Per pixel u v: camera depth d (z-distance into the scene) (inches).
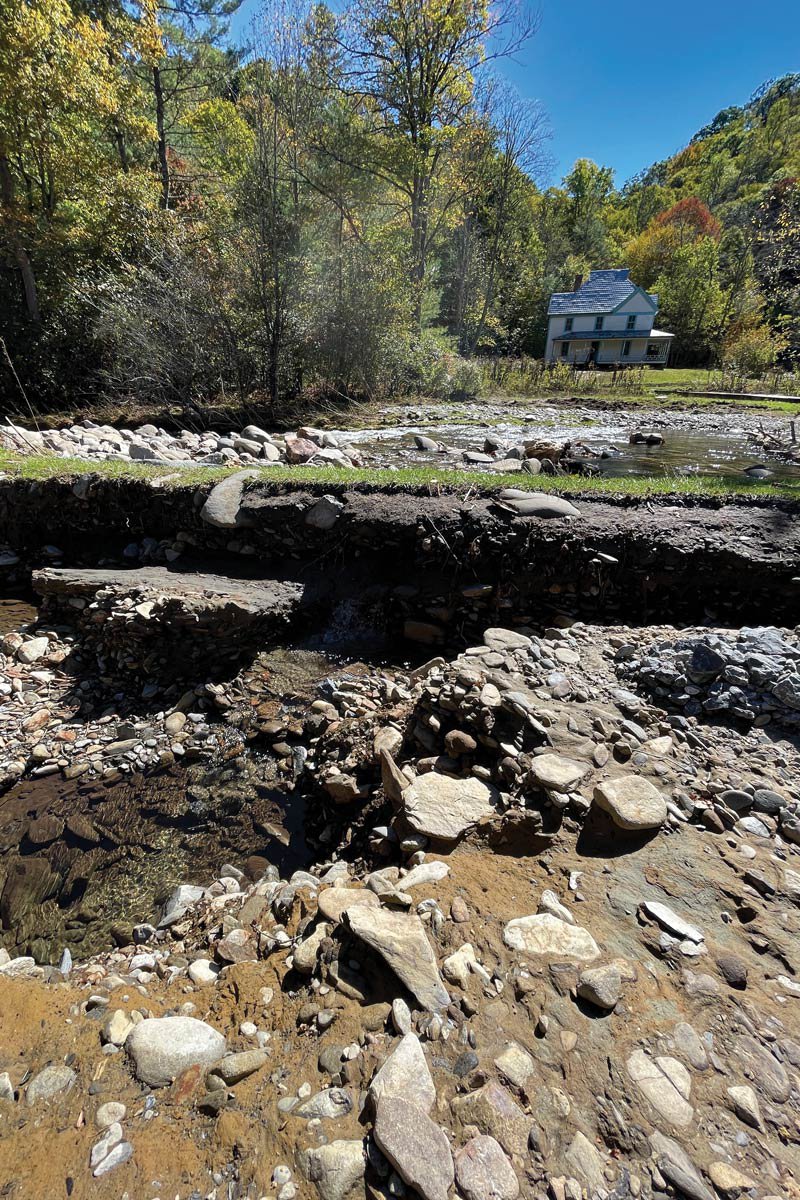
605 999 58.7
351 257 477.1
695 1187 44.9
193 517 205.6
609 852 80.2
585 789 89.0
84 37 420.8
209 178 550.3
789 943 66.6
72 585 184.4
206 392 469.7
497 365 736.3
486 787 96.2
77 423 405.7
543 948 64.7
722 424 444.5
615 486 204.4
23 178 470.3
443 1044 55.2
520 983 60.8
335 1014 60.4
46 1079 56.4
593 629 151.4
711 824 83.7
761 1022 57.6
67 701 163.8
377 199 577.6
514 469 265.7
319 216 466.6
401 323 527.8
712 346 1224.2
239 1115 51.5
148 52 522.0
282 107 394.3
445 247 741.9
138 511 213.6
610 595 167.3
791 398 598.2
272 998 65.9
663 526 170.6
